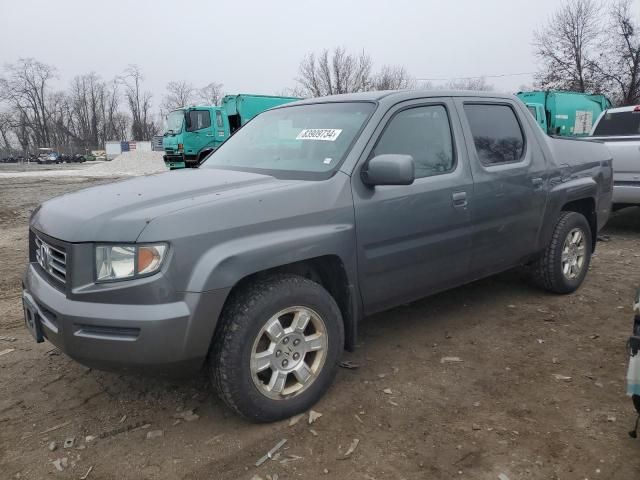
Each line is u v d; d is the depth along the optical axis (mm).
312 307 3156
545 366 3789
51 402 3412
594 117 23000
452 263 4027
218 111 24344
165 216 2734
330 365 3285
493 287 5488
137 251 2680
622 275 5934
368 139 3541
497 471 2676
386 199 3510
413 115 3881
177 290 2707
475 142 4230
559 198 4848
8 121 90750
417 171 3789
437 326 4531
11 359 4031
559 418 3127
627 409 3209
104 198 3090
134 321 2660
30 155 74938
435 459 2779
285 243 3008
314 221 3178
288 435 3010
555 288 5090
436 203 3795
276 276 3107
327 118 3891
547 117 21391
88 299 2736
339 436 2986
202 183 3281
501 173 4297
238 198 2963
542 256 4977
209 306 2758
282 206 3070
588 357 3926
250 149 4117
